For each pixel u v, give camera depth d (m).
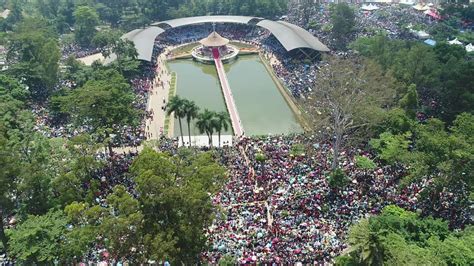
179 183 61.66
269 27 182.88
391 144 90.12
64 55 174.12
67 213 62.78
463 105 107.19
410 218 67.19
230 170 90.56
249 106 135.75
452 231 68.88
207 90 149.00
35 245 60.34
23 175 71.50
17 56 154.50
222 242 67.50
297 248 65.75
